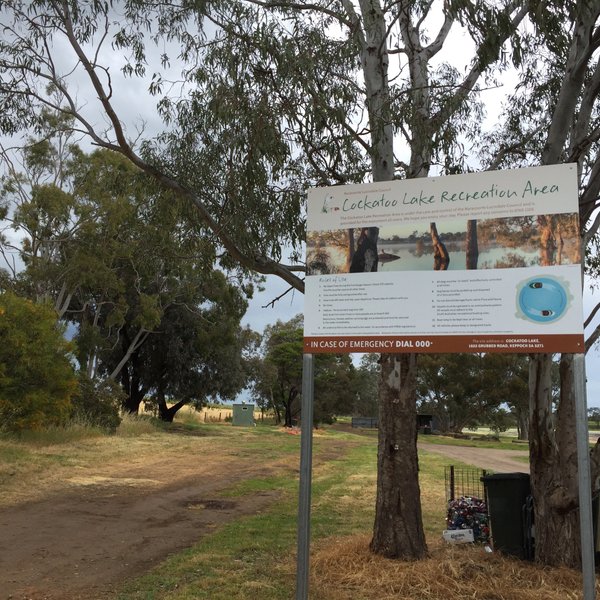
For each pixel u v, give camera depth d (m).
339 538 8.59
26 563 7.29
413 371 7.48
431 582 6.27
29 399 19.61
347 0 8.59
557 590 6.15
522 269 4.92
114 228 28.22
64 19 8.20
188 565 7.20
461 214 5.14
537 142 10.56
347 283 5.39
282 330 59.81
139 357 40.84
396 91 8.12
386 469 7.35
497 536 7.28
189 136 8.91
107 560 7.52
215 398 43.03
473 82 8.61
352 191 5.50
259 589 6.30
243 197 8.19
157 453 20.47
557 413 7.16
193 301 37.53
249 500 12.25
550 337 4.76
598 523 6.76
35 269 29.55
